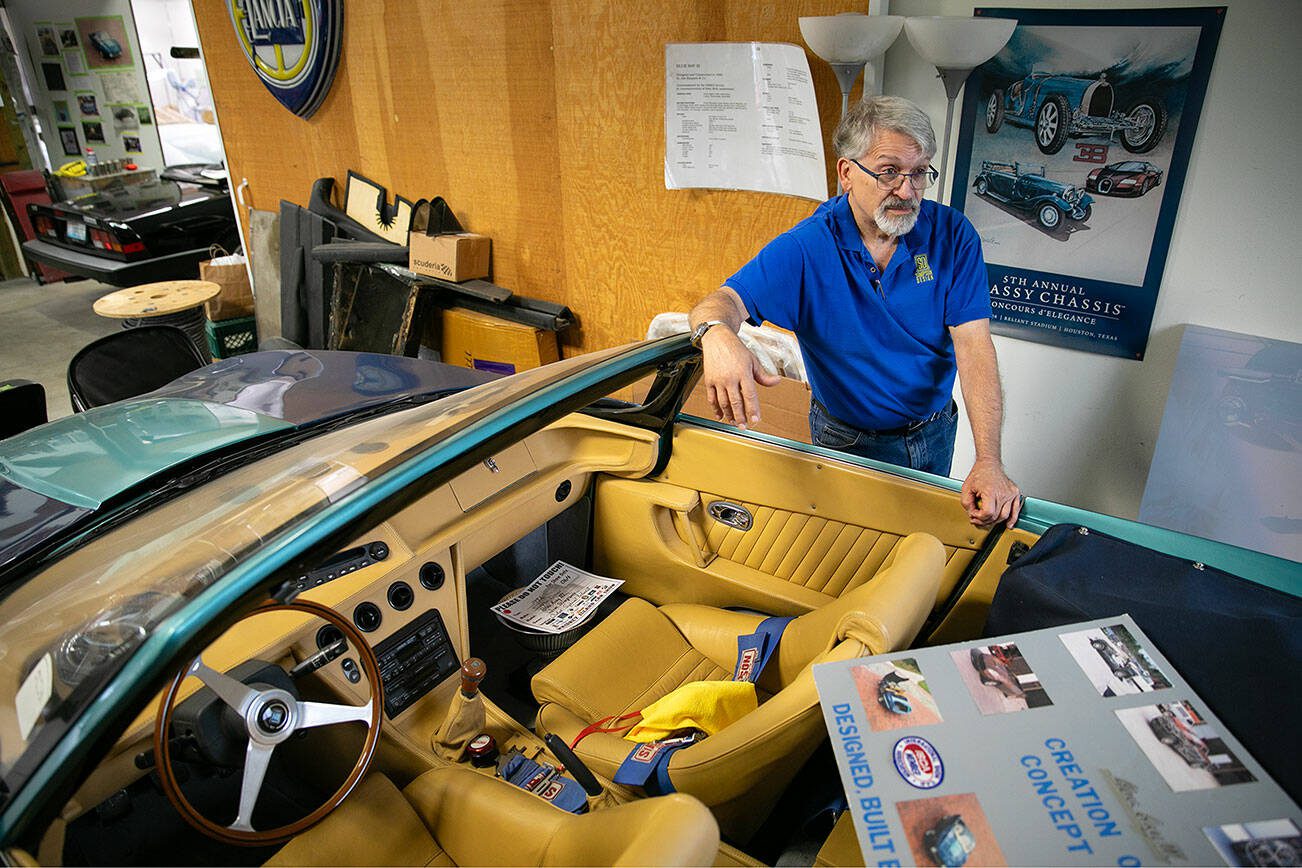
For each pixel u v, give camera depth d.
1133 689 1.14
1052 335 2.54
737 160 3.00
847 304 1.96
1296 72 1.96
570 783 1.57
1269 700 1.10
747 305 1.93
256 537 1.20
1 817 0.98
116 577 1.27
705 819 0.96
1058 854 0.94
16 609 1.35
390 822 1.42
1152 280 2.33
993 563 1.62
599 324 3.79
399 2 3.81
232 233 6.07
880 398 2.09
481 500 1.89
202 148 7.02
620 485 2.11
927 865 0.94
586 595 2.07
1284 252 2.12
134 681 1.04
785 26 2.71
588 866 1.10
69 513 1.61
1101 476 2.62
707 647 1.88
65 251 5.87
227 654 1.45
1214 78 2.07
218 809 1.68
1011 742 1.08
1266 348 2.20
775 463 1.89
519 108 3.59
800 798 1.47
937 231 1.92
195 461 1.76
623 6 3.07
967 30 2.10
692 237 3.28
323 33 4.15
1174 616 1.24
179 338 2.94
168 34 6.68
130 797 1.64
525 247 3.91
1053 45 2.25
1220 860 0.92
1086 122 2.27
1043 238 2.46
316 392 2.10
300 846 1.36
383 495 1.26
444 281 3.95
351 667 1.62
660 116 3.14
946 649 1.22
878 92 2.55
